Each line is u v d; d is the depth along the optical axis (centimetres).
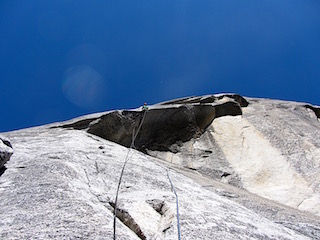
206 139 1368
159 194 532
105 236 351
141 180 629
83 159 683
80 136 995
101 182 574
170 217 443
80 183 534
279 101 1784
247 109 1639
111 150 840
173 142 1348
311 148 1159
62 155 679
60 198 438
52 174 540
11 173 562
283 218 657
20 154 704
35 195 446
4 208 410
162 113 1391
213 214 496
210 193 675
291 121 1423
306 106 1700
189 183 717
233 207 593
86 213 400
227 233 430
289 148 1180
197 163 1200
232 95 1658
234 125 1425
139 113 1359
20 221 367
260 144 1249
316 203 877
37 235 335
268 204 766
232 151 1251
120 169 667
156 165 808
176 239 385
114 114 1284
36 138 947
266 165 1113
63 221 371
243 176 1092
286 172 1055
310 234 568
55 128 1176
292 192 954
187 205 505
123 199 484
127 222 424
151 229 414
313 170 1030
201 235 404
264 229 495
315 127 1383
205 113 1470
